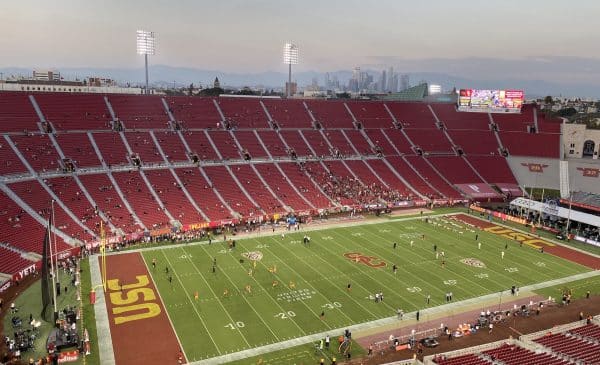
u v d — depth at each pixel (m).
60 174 74.31
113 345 38.44
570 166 106.12
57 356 35.66
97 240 63.59
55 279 51.78
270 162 95.69
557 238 72.88
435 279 54.53
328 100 121.56
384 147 110.69
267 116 109.56
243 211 79.19
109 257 59.78
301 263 58.59
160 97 102.56
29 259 55.12
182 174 84.50
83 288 49.72
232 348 38.50
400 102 127.94
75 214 67.12
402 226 77.31
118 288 49.81
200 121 100.56
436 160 109.81
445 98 147.50
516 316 46.12
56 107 87.06
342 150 105.88
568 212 78.19
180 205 76.50
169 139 92.19
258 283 51.94
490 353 37.59
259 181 88.88
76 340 38.16
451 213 87.25
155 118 96.25
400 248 65.50
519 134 117.75
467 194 98.38
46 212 64.94
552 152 111.19
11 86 121.25
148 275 53.69
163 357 36.88
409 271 56.81
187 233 70.06
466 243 68.81
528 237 73.12
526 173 107.06
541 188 102.50
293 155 99.94
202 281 52.19
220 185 84.62
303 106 117.06
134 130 91.12
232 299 47.72
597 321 44.56
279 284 51.84
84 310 44.59
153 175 81.75
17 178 69.56
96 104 92.62
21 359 36.16
